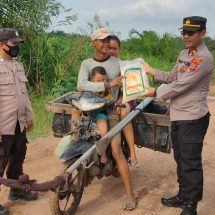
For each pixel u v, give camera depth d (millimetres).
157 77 4953
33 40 10289
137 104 5621
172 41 18078
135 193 5508
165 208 5129
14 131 4801
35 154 6805
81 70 5121
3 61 4699
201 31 4367
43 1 10234
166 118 4934
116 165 5230
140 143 5184
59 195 4504
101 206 5141
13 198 5223
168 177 6066
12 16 10086
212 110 10086
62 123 5332
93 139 4781
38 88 10008
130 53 17047
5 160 4855
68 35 11484
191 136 4555
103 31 5004
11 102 4723
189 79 4410
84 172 4676
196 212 4805
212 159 6816
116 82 4852
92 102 4762
